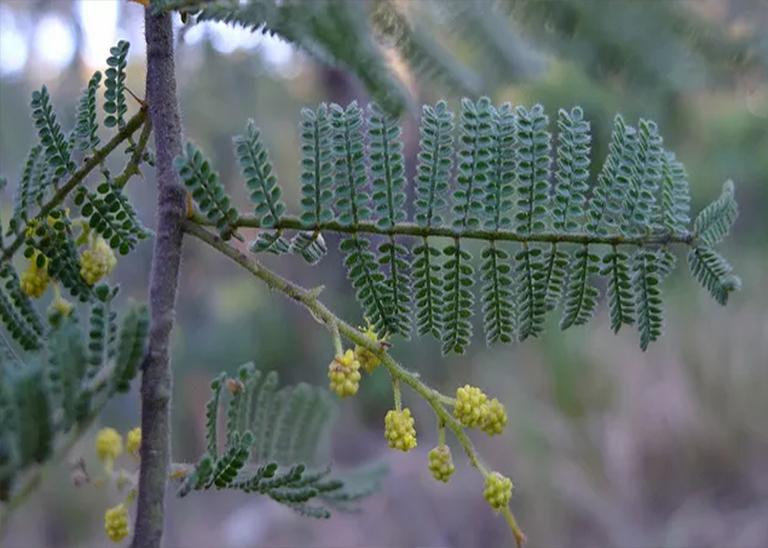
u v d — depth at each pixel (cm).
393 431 17
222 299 84
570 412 65
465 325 18
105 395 15
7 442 14
